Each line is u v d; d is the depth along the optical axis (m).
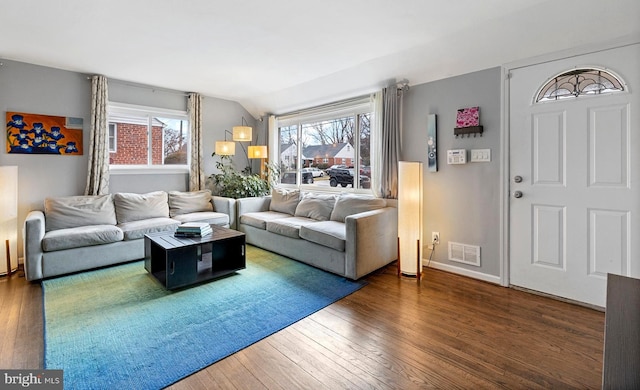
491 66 2.91
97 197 3.75
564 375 1.67
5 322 2.19
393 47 3.06
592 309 2.44
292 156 5.23
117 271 3.24
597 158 2.42
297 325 2.20
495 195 2.94
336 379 1.64
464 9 2.35
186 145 4.88
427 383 1.61
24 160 3.51
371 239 3.14
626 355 0.79
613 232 2.37
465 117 3.08
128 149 4.35
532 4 2.29
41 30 2.71
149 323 2.20
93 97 3.85
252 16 2.46
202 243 2.90
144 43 2.99
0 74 3.34
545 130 2.64
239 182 4.91
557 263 2.63
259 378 1.65
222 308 2.45
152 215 4.04
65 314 2.31
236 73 3.89
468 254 3.13
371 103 3.88
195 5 2.31
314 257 3.37
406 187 3.11
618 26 2.24
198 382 1.61
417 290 2.82
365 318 2.30
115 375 1.65
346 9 2.36
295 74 3.91
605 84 2.37
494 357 1.83
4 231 3.10
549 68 2.59
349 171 4.37
